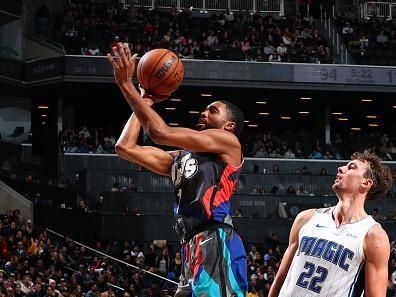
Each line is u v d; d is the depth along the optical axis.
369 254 4.96
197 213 5.67
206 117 5.84
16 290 20.09
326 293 4.98
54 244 27.22
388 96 39.88
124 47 5.41
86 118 40.09
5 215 28.62
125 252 28.70
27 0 38.53
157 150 5.95
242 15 41.19
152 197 33.25
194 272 5.63
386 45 40.72
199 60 36.94
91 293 22.00
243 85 37.31
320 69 37.81
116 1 41.12
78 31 37.88
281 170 37.41
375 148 40.41
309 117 42.62
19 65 37.22
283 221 33.09
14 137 38.59
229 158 5.70
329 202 33.97
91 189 34.47
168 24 39.69
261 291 25.89
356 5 44.72
